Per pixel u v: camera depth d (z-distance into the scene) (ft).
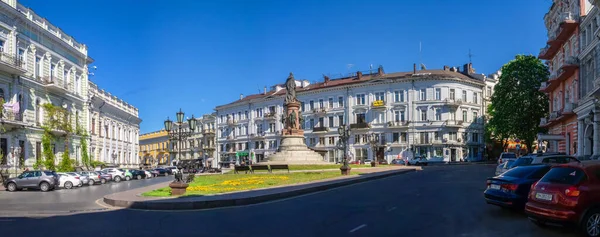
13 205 59.98
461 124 236.22
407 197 58.13
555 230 34.81
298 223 39.34
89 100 173.68
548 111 169.99
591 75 107.96
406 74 248.32
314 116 270.87
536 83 172.86
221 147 333.42
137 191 72.02
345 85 257.75
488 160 252.62
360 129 248.93
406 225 37.47
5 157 119.75
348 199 57.31
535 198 34.17
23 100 128.88
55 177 101.55
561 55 136.98
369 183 84.94
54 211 51.44
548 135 128.67
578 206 30.99
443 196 58.39
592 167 32.53
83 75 171.01
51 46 145.38
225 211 48.55
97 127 186.19
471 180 87.45
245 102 309.42
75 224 40.65
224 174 119.55
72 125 159.02
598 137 98.37
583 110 108.17
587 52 108.47
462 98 242.58
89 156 172.86
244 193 61.72
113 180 145.18
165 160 382.22
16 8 125.08
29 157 131.85
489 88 260.42
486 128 245.86
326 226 37.60
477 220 39.60
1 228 38.88
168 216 45.47
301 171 120.16
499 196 42.42
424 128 236.22
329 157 261.65
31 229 38.17
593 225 30.89
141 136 423.64
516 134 178.50
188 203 51.55
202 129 360.07
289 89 152.97
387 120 244.63
